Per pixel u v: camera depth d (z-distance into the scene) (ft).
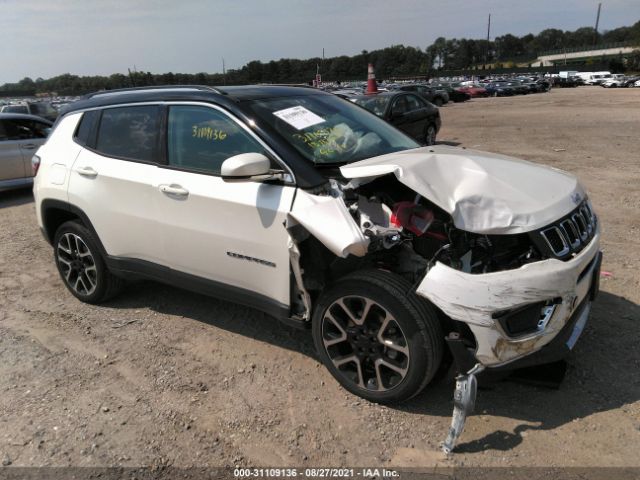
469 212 8.48
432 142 42.83
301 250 9.94
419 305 8.60
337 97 14.03
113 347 12.19
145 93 12.64
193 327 13.03
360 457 8.49
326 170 10.30
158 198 11.60
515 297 8.08
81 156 13.35
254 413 9.66
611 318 12.28
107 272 13.78
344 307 9.45
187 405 9.97
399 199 10.19
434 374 8.89
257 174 9.36
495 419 9.20
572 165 31.37
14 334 12.96
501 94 147.13
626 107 76.89
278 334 12.51
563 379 9.96
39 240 21.13
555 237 8.68
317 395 10.10
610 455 8.21
